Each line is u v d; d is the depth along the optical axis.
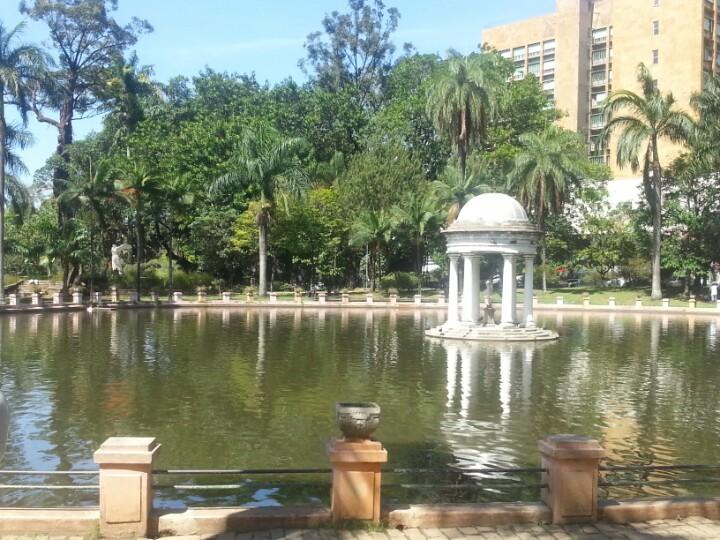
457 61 51.84
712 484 10.87
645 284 68.94
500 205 33.06
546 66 124.88
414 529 7.68
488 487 10.39
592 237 66.50
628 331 36.81
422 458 11.98
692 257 58.03
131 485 7.33
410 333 34.03
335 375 20.45
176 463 11.55
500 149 66.12
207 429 13.75
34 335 30.81
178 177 63.12
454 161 65.38
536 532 7.63
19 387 17.92
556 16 123.00
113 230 68.50
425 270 77.25
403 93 77.25
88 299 52.31
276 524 7.61
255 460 11.76
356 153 74.94
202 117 73.12
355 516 7.69
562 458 7.89
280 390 17.92
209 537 7.37
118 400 16.42
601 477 11.14
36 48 44.44
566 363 23.64
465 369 21.98
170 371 20.80
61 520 7.40
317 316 46.00
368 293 62.41
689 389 18.61
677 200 60.16
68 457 11.81
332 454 7.64
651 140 54.69
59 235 52.53
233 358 23.88
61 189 65.88
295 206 62.66
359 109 79.56
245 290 65.75
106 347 26.61
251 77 83.94
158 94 74.88
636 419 15.01
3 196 44.16
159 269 67.44
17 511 7.58
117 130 71.00
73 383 18.58
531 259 33.88
